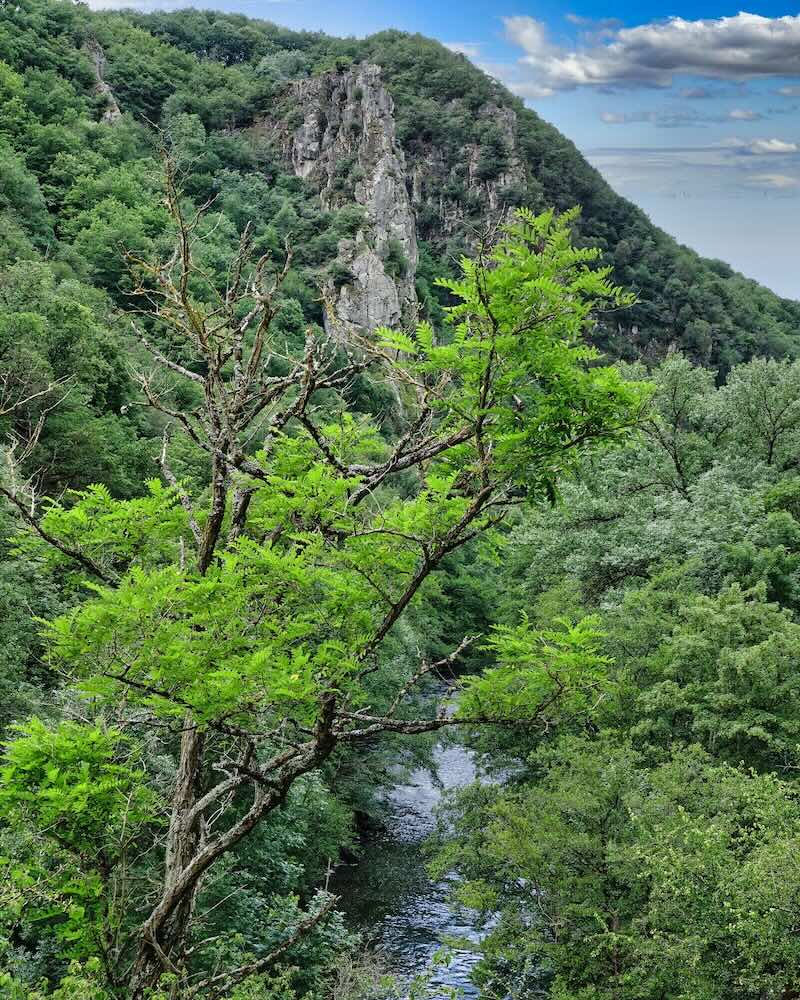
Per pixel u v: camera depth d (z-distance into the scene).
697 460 44.38
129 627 9.12
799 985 15.05
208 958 17.73
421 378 11.01
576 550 38.06
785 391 44.06
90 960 10.52
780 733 24.16
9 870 10.91
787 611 27.62
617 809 21.50
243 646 9.80
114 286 72.50
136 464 47.03
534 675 10.47
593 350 9.60
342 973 17.36
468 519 9.93
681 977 16.70
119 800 10.87
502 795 24.44
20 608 24.31
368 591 10.13
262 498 11.34
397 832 37.78
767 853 16.00
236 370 12.25
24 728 10.55
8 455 11.84
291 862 23.19
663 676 27.95
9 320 43.19
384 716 10.78
